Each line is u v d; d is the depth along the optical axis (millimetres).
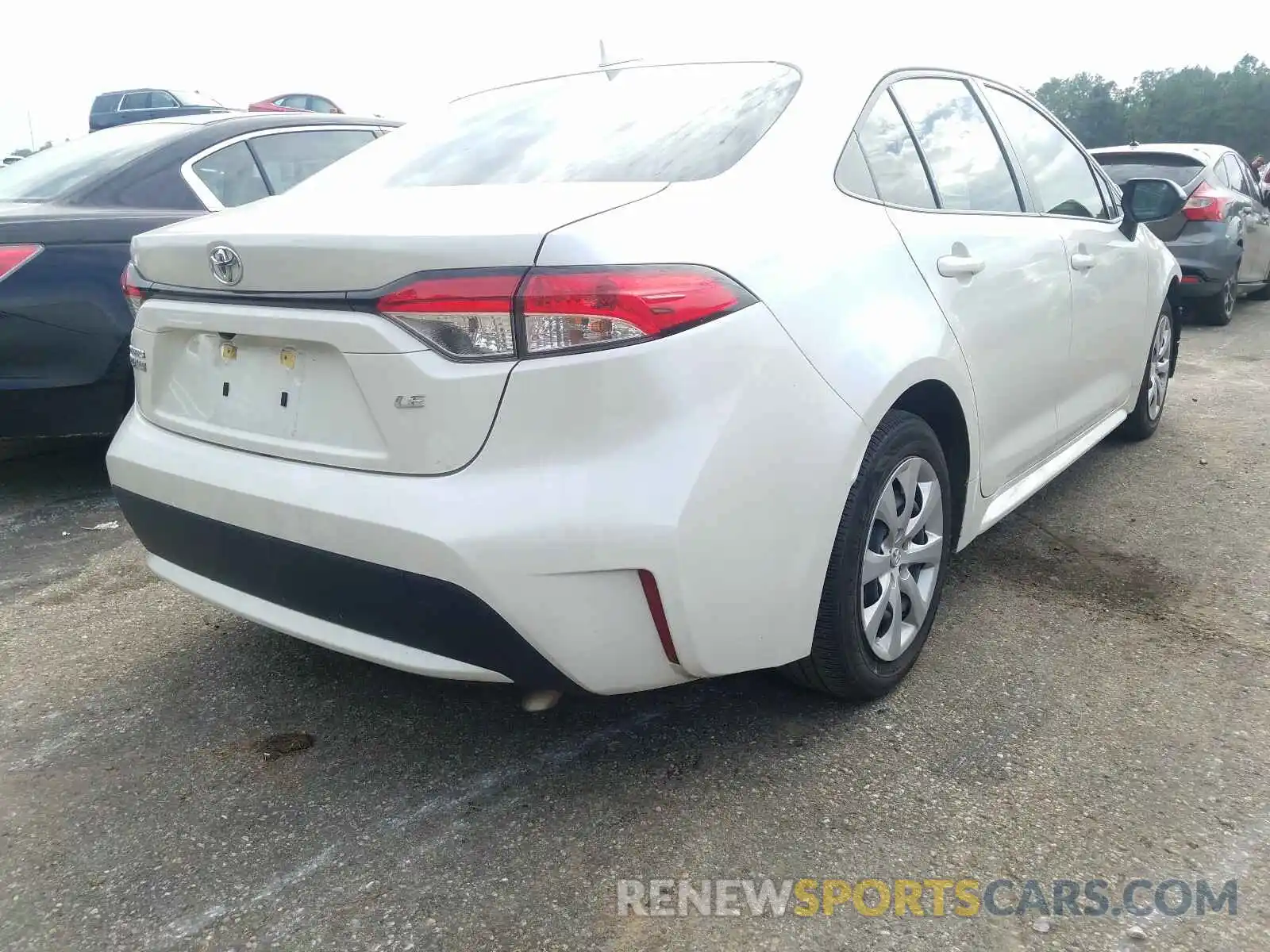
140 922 1873
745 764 2301
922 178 2707
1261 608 3025
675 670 2010
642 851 2025
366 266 1901
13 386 3779
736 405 1928
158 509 2348
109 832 2125
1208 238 7980
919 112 2809
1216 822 2057
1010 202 3129
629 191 2082
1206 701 2514
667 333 1850
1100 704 2508
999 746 2340
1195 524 3711
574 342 1812
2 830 2133
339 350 1957
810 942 1782
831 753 2330
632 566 1854
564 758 2352
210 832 2121
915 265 2467
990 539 3615
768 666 2137
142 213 4125
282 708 2605
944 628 2938
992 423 2854
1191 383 6078
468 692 2674
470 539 1833
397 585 1922
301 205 2342
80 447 4992
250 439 2170
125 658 2883
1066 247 3299
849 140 2465
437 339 1860
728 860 1992
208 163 4492
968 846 2008
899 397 2342
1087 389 3656
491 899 1908
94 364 3883
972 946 1762
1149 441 4785
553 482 1841
